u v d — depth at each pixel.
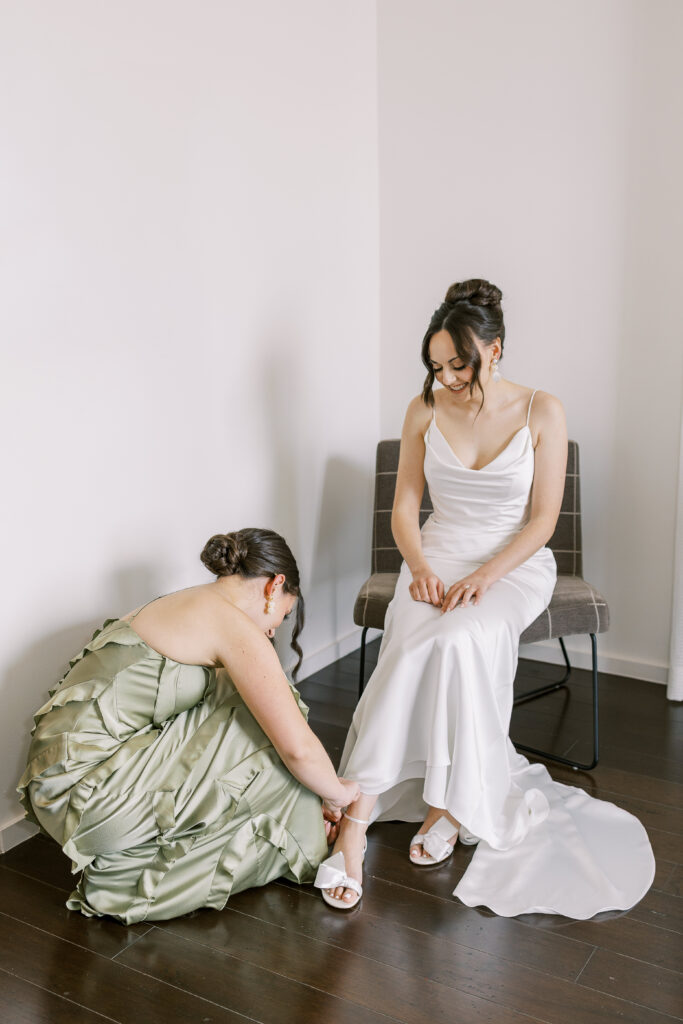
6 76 1.76
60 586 2.02
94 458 2.06
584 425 2.86
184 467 2.32
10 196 1.80
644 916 1.74
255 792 1.78
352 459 3.06
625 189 2.66
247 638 1.73
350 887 1.79
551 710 2.67
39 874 1.88
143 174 2.10
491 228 2.90
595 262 2.75
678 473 2.68
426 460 2.33
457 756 1.92
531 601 2.18
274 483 2.67
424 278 3.05
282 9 2.49
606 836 1.99
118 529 2.15
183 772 1.74
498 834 1.96
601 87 2.65
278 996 1.53
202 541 2.41
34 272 1.87
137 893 1.72
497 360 2.24
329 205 2.79
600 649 2.97
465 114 2.87
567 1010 1.50
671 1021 1.47
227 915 1.75
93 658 1.77
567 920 1.73
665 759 2.36
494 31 2.78
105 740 1.73
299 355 2.72
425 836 1.94
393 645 2.00
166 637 1.75
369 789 1.92
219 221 2.34
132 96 2.04
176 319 2.24
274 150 2.52
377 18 2.96
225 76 2.31
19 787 1.74
